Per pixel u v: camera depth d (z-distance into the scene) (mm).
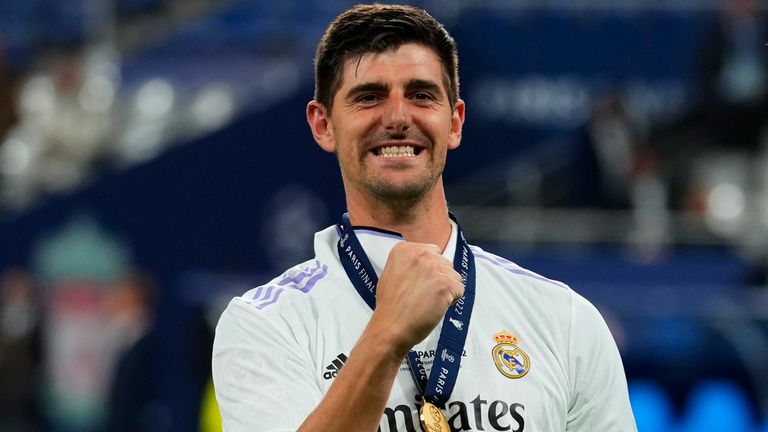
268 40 34719
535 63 31859
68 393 25656
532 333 10016
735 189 30984
